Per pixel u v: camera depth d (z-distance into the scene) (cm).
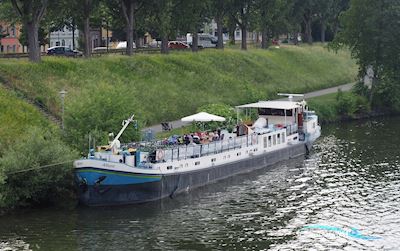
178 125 7769
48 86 7388
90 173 4991
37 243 4322
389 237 4525
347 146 7588
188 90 9219
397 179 5997
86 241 4378
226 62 11019
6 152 5044
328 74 13012
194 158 5681
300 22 15388
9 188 4841
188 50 11206
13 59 7956
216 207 5169
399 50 10394
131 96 6197
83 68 8250
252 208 5147
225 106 7538
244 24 12419
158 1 9600
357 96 10294
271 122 7319
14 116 6166
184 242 4394
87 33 8994
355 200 5356
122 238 4450
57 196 5088
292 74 12050
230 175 6103
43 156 4950
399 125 9206
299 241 4444
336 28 17062
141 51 10488
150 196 5244
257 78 11062
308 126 7412
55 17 8944
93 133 5506
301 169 6469
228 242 4403
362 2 10444
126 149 5394
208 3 10688
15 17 10444
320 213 5025
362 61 10569
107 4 9650
